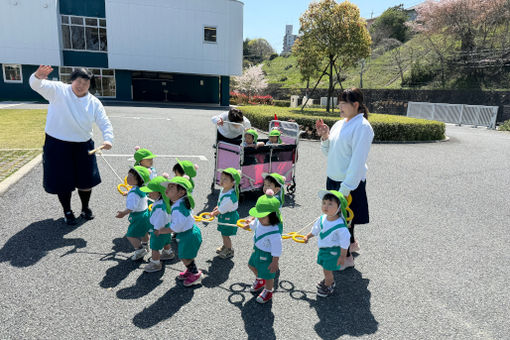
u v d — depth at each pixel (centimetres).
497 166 962
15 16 2403
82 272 338
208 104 3138
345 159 354
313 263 385
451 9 3166
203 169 755
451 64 3353
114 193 562
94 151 414
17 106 1972
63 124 410
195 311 290
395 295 332
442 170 884
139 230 360
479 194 685
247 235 450
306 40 1745
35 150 800
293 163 620
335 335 271
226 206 363
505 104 2641
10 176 595
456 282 361
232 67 2902
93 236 414
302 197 616
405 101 3241
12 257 356
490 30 3241
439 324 291
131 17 2600
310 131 1334
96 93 2716
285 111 1766
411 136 1383
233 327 273
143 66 2703
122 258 370
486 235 488
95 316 276
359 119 342
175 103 2998
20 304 285
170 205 336
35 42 2466
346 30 1642
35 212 474
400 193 671
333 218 313
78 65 2603
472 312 310
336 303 314
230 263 376
